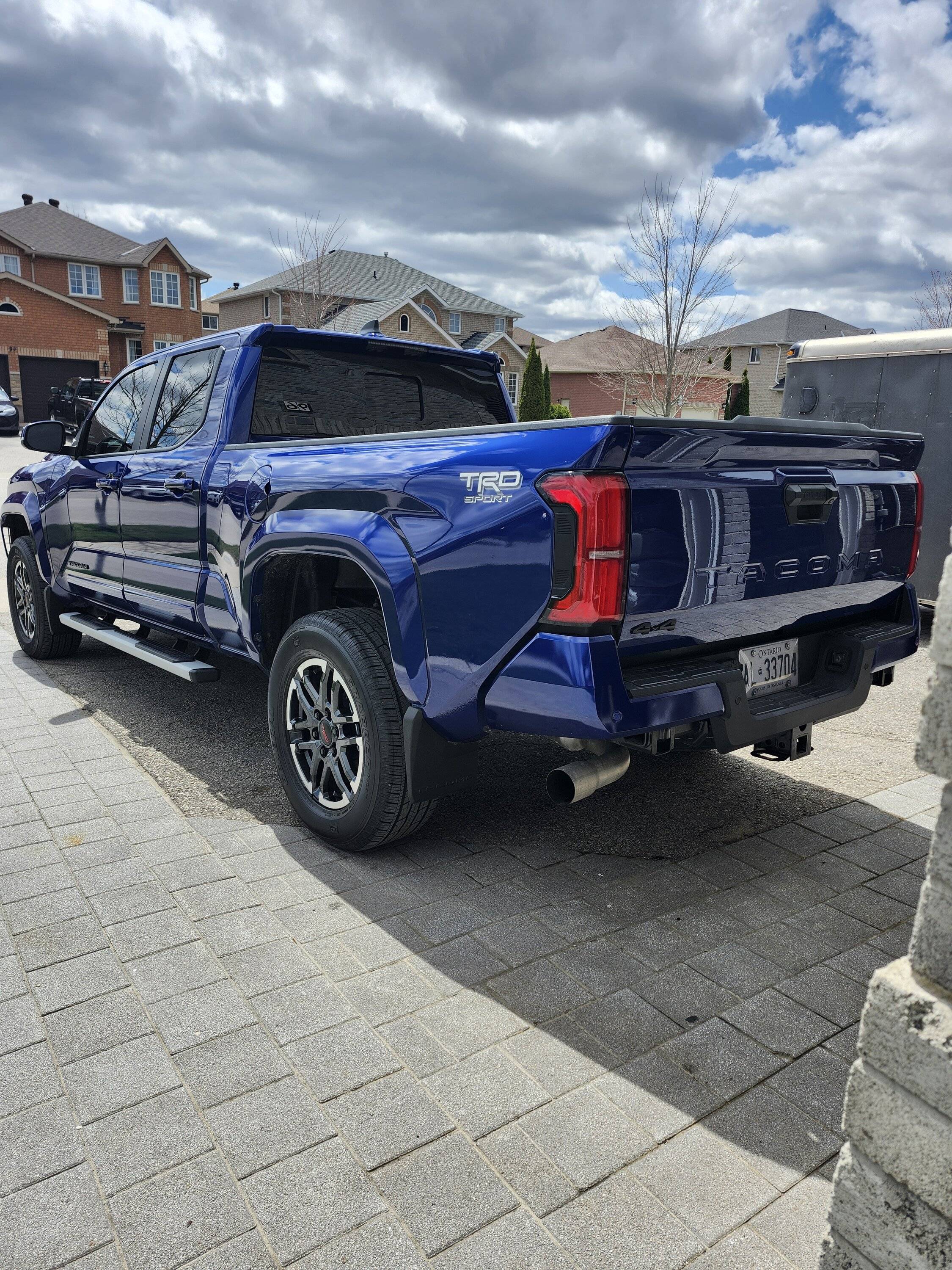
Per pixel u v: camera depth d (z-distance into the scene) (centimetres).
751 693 293
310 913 285
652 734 258
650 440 232
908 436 324
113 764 416
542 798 386
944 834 110
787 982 252
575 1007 239
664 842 344
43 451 584
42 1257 164
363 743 306
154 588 454
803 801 388
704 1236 170
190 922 278
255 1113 199
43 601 591
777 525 278
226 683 568
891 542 332
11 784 391
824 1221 173
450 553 266
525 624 247
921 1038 109
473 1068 214
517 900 296
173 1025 229
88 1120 197
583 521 229
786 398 870
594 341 6122
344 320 4356
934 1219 111
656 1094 207
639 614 243
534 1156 188
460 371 473
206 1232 169
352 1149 189
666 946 270
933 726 110
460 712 275
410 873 314
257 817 360
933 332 757
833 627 327
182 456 419
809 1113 202
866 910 294
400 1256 165
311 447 335
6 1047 220
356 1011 235
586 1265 163
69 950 262
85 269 4569
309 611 382
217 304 5681
